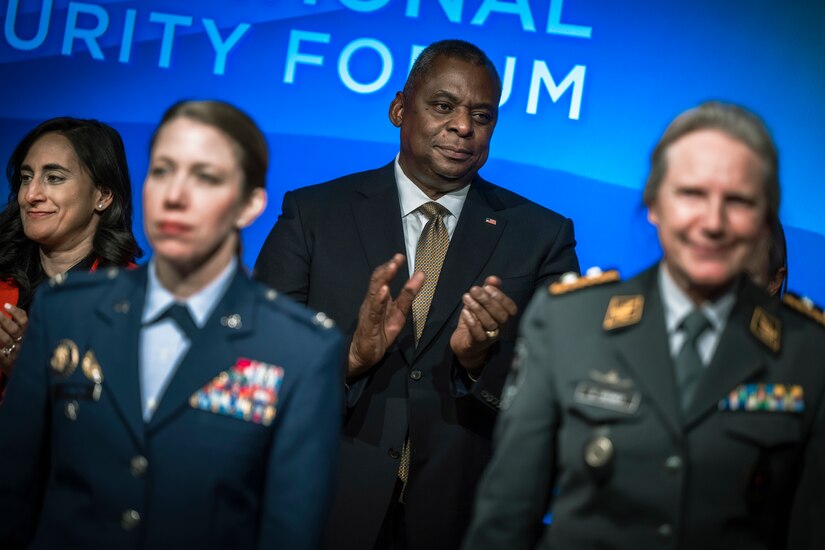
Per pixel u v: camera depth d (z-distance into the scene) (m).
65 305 3.69
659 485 3.42
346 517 5.25
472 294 5.02
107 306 3.63
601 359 3.57
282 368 3.55
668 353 3.52
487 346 5.14
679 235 3.44
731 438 3.42
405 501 5.31
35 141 6.16
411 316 5.46
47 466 3.71
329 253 5.64
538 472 3.64
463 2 7.54
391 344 5.32
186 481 3.45
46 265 6.19
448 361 5.42
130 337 3.57
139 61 7.70
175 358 3.59
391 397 5.36
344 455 5.31
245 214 3.69
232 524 3.48
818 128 7.27
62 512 3.50
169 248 3.50
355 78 7.61
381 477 5.27
